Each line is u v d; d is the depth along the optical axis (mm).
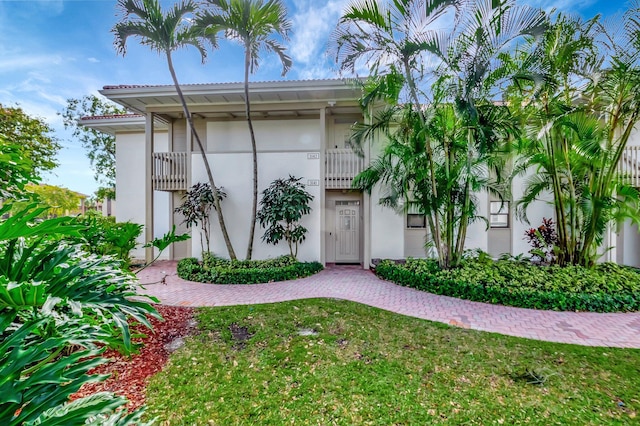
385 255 9734
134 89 8195
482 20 5152
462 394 2787
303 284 6980
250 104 8836
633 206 6422
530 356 3494
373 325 4418
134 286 2725
